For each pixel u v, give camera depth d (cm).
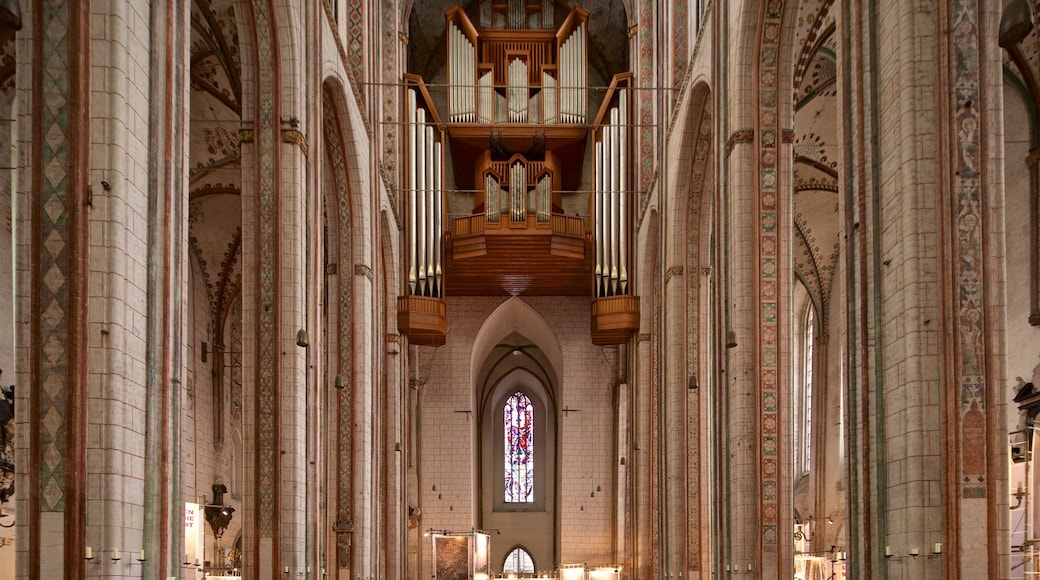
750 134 1862
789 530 1786
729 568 1850
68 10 1043
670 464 2553
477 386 4709
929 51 1121
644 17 3188
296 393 1730
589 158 3878
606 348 4019
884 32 1186
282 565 1688
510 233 3372
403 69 3469
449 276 3578
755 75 1870
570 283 3684
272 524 1691
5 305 2192
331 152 2350
